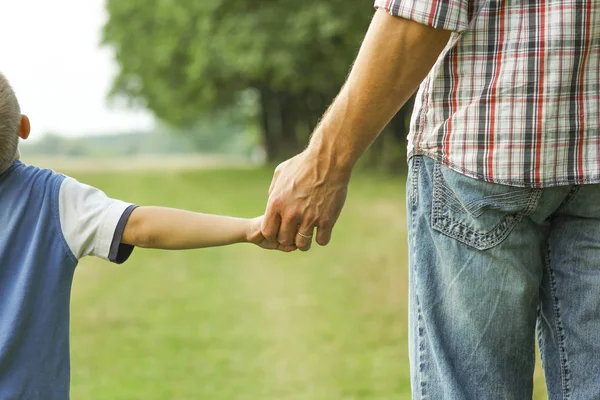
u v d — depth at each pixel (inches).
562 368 87.4
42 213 84.0
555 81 80.4
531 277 84.2
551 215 86.6
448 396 85.0
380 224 553.6
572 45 80.0
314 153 92.0
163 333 270.5
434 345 85.9
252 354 240.1
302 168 92.7
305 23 914.7
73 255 85.3
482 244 83.6
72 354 244.5
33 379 81.4
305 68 982.4
